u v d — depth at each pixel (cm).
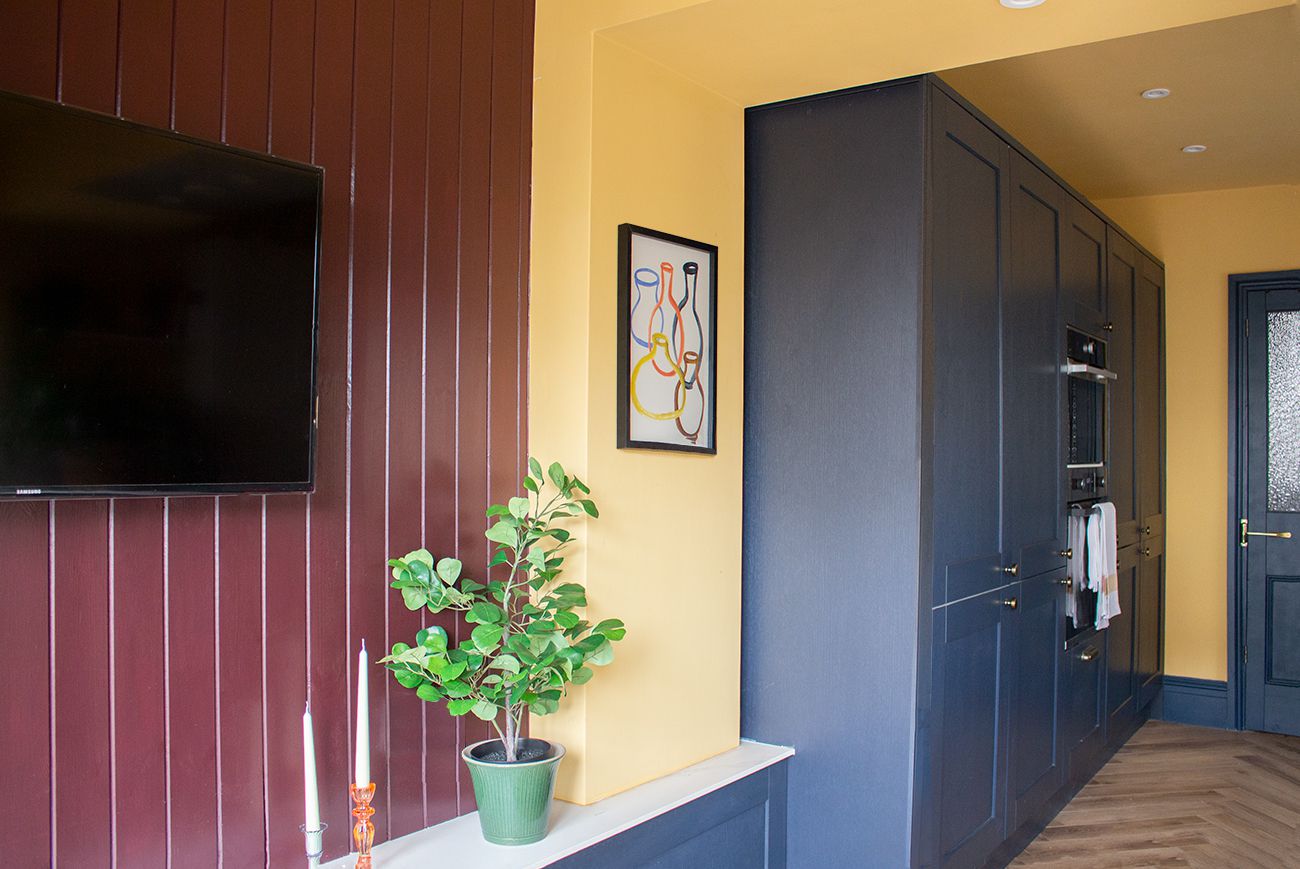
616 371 231
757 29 223
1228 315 488
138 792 158
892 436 254
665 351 245
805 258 270
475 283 217
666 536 246
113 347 145
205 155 155
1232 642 484
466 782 216
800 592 269
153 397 149
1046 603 333
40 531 147
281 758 178
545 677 203
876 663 255
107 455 144
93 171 142
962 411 273
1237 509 484
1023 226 316
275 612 177
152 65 158
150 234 149
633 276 235
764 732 275
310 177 169
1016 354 309
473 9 217
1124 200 509
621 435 230
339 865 183
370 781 195
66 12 148
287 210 166
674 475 249
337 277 187
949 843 267
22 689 145
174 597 163
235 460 160
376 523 195
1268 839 340
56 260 138
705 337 259
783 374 273
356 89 191
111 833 155
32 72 144
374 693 195
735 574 272
